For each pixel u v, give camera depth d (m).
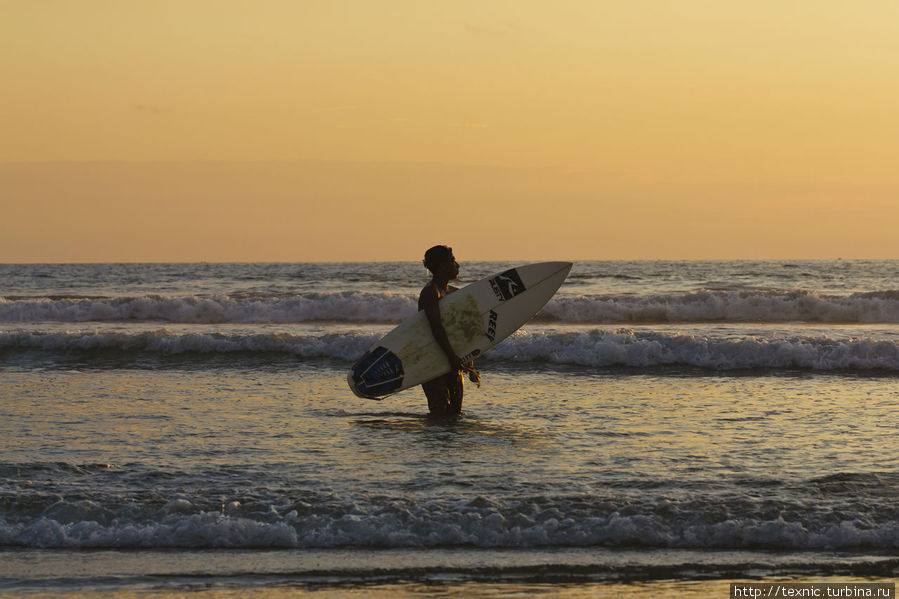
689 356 43.75
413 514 18.36
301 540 17.67
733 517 18.03
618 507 18.55
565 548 17.33
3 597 15.27
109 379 39.78
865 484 20.12
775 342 43.81
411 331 33.16
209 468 22.44
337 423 29.11
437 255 33.31
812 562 16.64
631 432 27.02
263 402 33.44
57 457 23.62
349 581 15.95
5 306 74.38
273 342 48.38
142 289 129.50
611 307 73.50
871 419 28.97
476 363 44.50
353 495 19.58
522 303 34.81
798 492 19.62
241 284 141.88
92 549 17.48
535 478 21.22
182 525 17.94
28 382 38.62
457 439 26.25
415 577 16.08
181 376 40.91
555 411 31.19
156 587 15.72
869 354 42.78
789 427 27.59
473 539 17.64
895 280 146.50
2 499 19.09
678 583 15.81
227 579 16.03
